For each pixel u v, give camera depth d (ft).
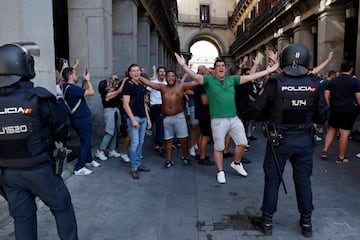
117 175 18.38
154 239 11.12
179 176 18.44
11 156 7.99
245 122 28.32
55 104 8.46
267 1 80.33
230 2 152.46
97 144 25.41
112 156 22.72
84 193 15.44
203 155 20.94
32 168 8.13
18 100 7.80
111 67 28.12
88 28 25.91
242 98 25.27
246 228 11.94
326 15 43.06
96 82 26.18
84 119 17.93
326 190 15.88
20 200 8.49
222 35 152.66
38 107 7.97
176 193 15.61
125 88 17.66
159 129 23.91
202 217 12.89
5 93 7.88
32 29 14.64
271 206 11.39
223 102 17.03
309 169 11.29
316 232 11.54
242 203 14.38
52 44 16.33
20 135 7.82
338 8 42.29
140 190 15.96
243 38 103.96
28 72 8.06
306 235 11.27
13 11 13.89
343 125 20.83
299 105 10.93
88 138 18.28
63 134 8.70
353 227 11.91
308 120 11.23
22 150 7.93
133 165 18.04
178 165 20.86
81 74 26.20
